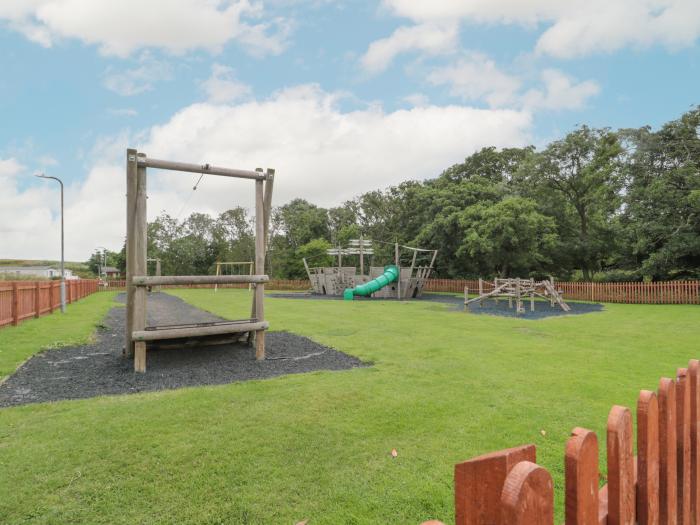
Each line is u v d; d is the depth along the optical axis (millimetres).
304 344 8594
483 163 38250
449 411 4387
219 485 2920
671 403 1494
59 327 10977
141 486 2900
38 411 4414
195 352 7852
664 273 22203
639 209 22109
